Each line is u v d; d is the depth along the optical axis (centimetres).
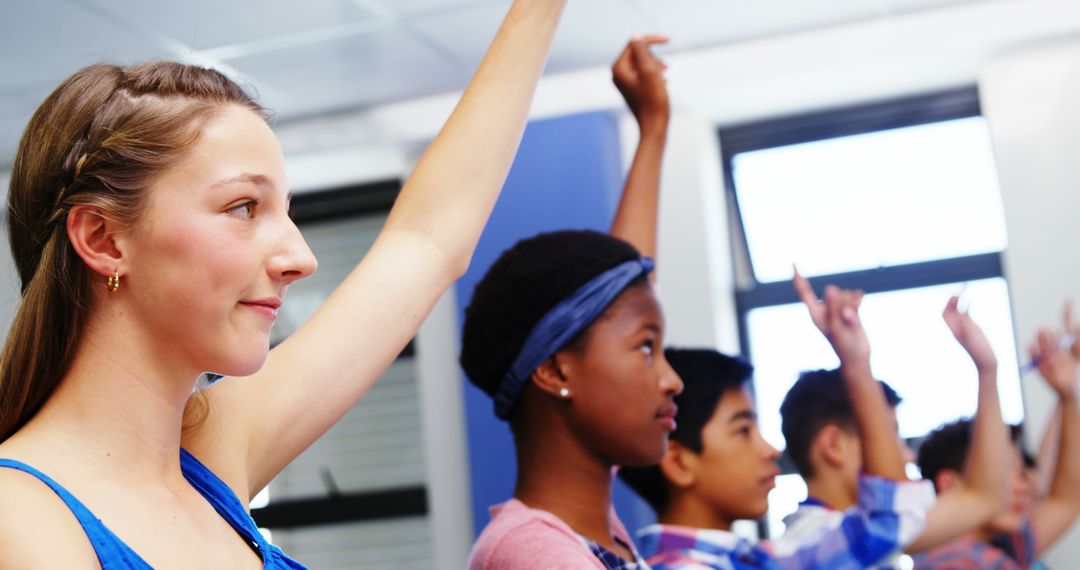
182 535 77
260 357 78
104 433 76
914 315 475
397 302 102
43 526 69
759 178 507
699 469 178
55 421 76
